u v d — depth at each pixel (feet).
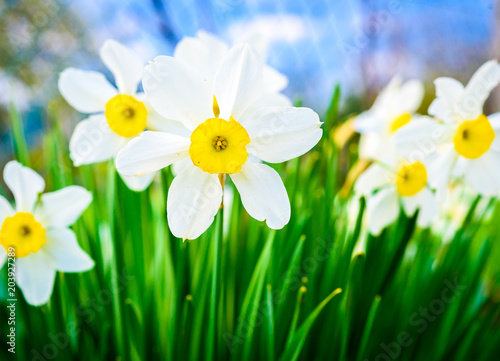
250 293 1.14
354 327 1.23
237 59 0.92
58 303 1.16
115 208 1.11
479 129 1.09
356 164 1.39
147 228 1.26
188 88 0.92
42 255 1.10
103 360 1.18
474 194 1.30
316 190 1.34
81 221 1.22
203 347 1.15
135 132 1.06
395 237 1.23
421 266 1.24
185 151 0.92
